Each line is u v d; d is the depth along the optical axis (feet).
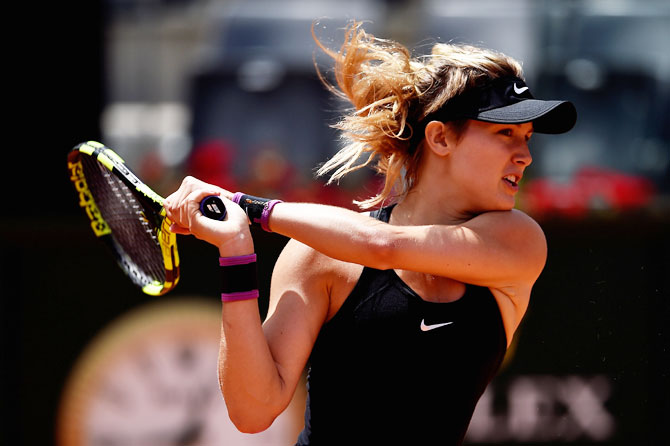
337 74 25.68
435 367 21.93
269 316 23.50
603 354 54.19
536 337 54.75
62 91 65.10
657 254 54.39
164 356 55.47
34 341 55.42
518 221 23.18
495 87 22.72
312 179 75.05
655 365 52.70
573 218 55.62
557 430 54.39
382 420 22.07
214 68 97.35
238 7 102.63
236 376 21.80
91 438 55.16
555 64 95.09
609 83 94.27
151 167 75.92
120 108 103.91
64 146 65.16
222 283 21.97
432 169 23.72
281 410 22.53
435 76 23.27
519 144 23.00
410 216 24.09
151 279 27.66
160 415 55.31
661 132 92.27
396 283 22.35
